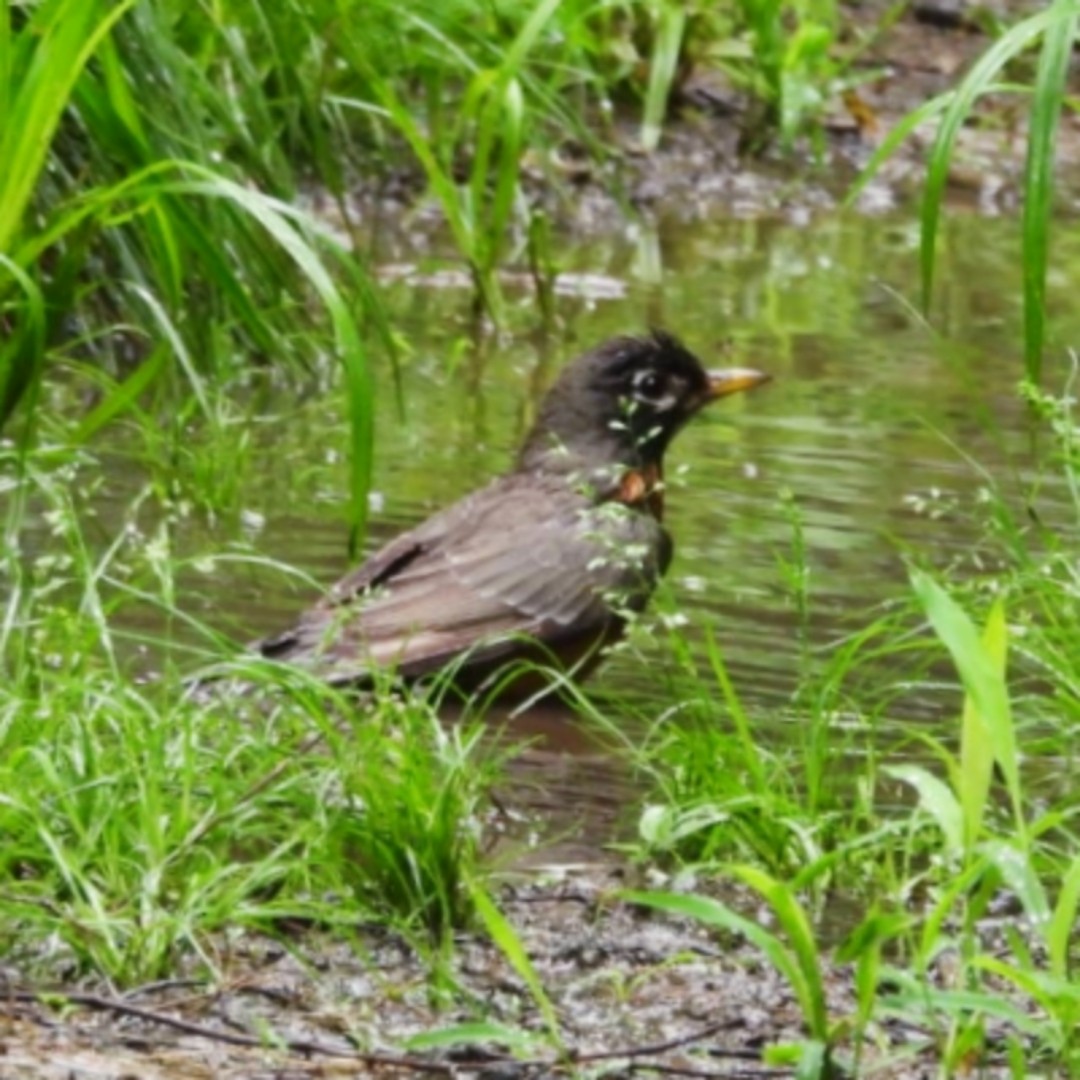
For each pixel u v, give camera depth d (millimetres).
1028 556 11219
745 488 13578
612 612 11250
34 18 11633
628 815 9648
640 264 18609
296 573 10914
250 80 15688
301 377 15367
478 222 16484
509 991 7992
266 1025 7559
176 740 9109
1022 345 16578
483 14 18016
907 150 21656
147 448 13250
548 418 12414
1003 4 23406
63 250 14578
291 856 8562
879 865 9039
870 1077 7344
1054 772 10031
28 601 10250
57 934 7938
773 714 10555
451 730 10805
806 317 17203
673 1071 7406
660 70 20422
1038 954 8422
